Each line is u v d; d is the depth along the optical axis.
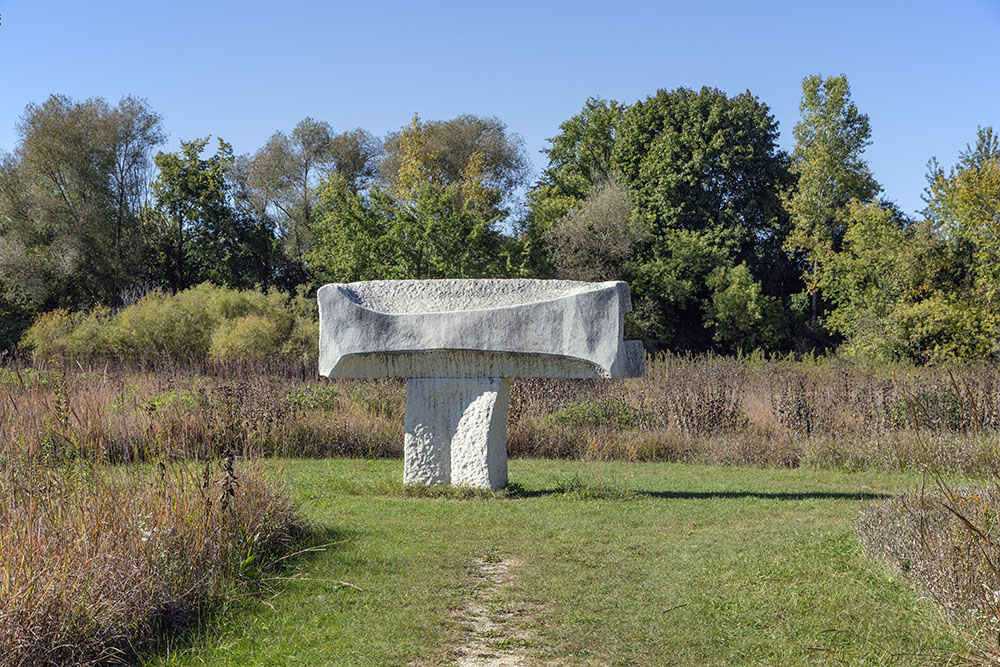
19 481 6.29
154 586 5.15
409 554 6.86
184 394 12.94
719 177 42.41
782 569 6.30
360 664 4.75
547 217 41.25
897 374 17.59
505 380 9.44
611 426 14.16
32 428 7.89
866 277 28.78
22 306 37.72
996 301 23.62
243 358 22.45
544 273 40.22
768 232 43.41
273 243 46.03
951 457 11.00
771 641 5.01
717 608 5.58
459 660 4.88
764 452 12.55
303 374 20.75
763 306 38.97
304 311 28.47
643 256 40.44
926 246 25.30
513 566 6.64
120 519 5.66
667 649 4.99
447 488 9.24
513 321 8.95
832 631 5.02
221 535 6.04
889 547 6.36
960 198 23.91
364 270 34.59
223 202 44.19
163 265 42.81
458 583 6.17
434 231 34.22
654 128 43.62
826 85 39.03
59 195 39.69
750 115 43.00
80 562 5.02
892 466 11.67
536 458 12.92
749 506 8.77
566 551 7.04
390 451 12.68
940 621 5.12
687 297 39.62
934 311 24.05
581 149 45.22
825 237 38.69
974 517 5.73
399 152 46.56
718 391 15.53
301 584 5.99
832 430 13.45
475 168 43.50
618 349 8.79
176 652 4.77
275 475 8.23
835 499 9.23
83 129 38.94
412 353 9.30
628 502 8.98
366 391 15.41
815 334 40.44
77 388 12.16
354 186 48.66
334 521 7.91
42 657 4.35
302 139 47.81
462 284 9.42
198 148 43.88
